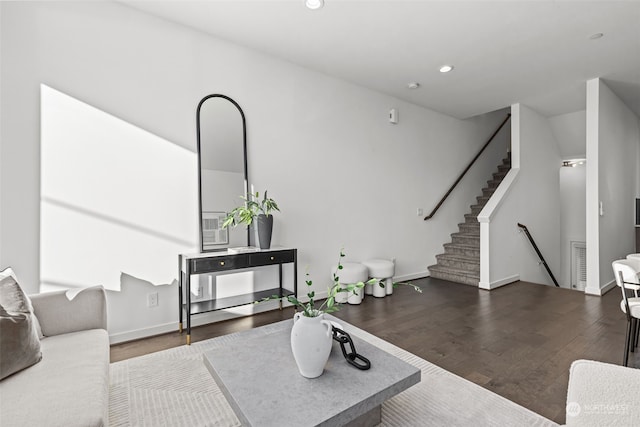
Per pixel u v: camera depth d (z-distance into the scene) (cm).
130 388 198
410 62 363
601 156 424
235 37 314
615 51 338
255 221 325
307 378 150
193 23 291
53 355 154
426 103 498
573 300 386
